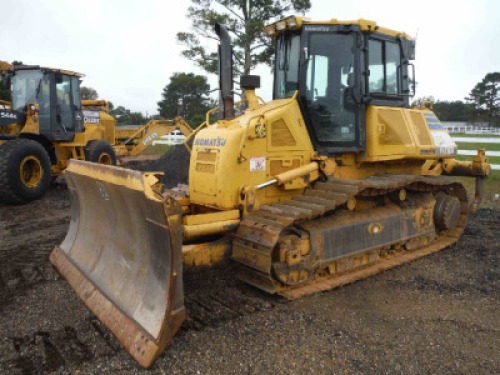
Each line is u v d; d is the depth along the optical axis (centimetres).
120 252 409
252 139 459
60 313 400
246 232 434
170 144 2256
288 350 337
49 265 530
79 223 512
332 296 447
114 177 381
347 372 308
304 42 495
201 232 421
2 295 443
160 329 316
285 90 535
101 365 316
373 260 533
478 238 671
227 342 347
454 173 716
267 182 471
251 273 439
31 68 1062
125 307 362
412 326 379
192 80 4278
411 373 308
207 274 437
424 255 584
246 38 1562
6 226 748
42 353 332
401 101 578
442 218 616
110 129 1500
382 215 538
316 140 513
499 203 913
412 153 562
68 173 494
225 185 452
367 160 530
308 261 453
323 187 496
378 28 514
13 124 1016
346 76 510
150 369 311
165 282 332
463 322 385
